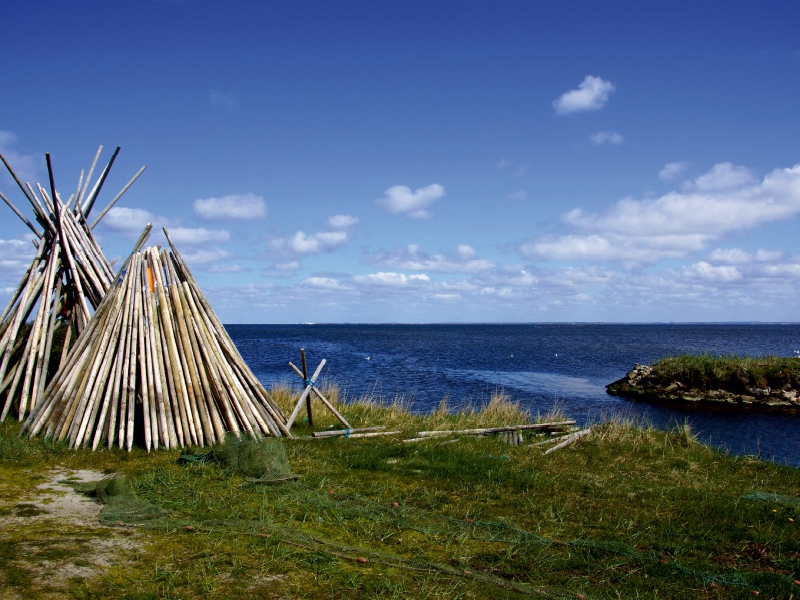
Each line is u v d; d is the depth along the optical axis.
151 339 9.48
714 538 6.20
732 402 24.66
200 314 10.36
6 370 10.59
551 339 94.19
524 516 6.67
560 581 4.98
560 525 6.41
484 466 8.73
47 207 11.38
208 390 9.52
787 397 24.33
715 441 16.95
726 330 165.25
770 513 7.16
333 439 10.35
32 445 8.35
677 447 11.55
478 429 11.70
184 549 5.05
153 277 10.27
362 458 8.86
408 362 42.78
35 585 4.20
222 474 7.34
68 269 11.39
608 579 5.05
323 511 6.31
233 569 4.71
